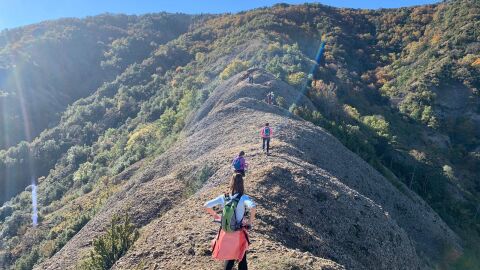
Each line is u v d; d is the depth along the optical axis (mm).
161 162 32469
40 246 31719
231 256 6383
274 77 50031
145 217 21078
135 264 10445
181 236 11305
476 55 89625
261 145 25969
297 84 55594
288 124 31984
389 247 17422
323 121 42062
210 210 6695
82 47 125562
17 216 45312
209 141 31828
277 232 13219
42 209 46594
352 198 19094
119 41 131125
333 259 13578
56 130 76562
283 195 16828
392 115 75688
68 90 107125
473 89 81000
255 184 17266
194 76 77125
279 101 41688
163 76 92125
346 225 16969
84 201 39969
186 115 51438
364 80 92125
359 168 31062
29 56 111750
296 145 27797
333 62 92812
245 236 6555
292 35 103125
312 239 13938
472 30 98000
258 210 14461
